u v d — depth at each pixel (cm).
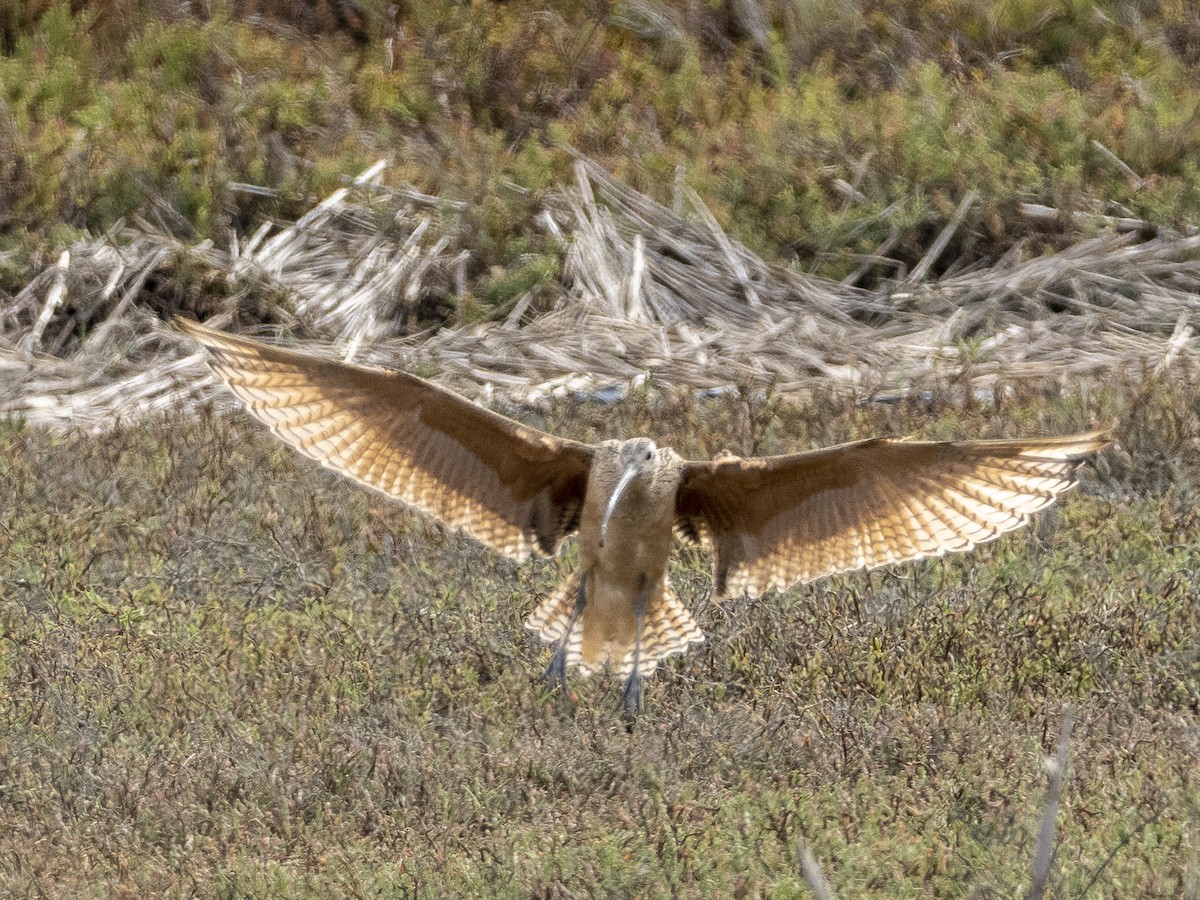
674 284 1877
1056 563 1212
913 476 848
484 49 2278
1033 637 1072
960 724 955
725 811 864
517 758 929
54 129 2023
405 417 880
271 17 2452
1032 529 1263
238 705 991
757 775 922
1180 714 979
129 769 906
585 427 1499
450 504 917
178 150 1978
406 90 2223
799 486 882
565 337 1753
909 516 866
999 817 845
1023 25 2408
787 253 1981
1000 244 1969
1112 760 910
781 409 1526
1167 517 1295
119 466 1406
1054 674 1036
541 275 1844
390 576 1224
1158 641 1073
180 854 817
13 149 1928
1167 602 1125
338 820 870
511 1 2453
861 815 866
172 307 1770
